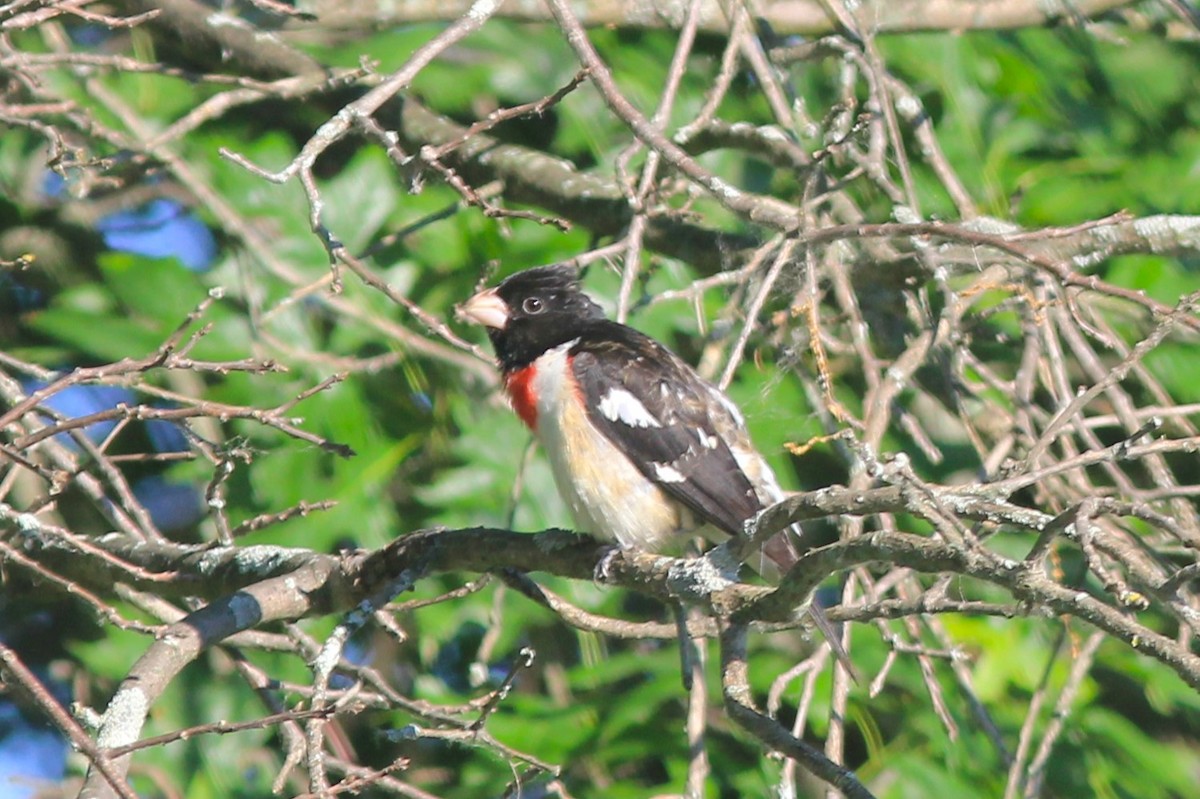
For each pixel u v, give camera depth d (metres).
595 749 10.69
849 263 10.42
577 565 7.83
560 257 11.98
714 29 12.27
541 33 12.53
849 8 11.02
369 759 11.63
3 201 12.59
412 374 11.77
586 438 9.15
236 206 11.84
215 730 6.29
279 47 12.03
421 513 11.81
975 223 10.14
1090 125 12.48
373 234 12.12
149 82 12.45
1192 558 9.34
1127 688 11.87
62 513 11.90
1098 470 11.91
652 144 8.09
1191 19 10.85
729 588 6.94
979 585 11.21
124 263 11.79
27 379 11.92
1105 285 7.30
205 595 8.34
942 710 9.04
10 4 8.22
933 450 9.41
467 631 12.17
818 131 10.65
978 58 12.59
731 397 11.39
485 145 12.01
